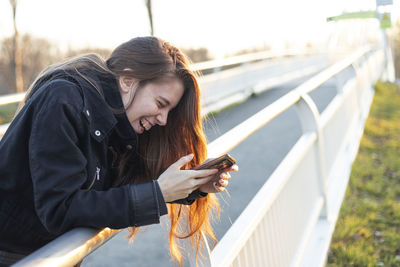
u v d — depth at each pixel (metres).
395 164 6.10
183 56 1.50
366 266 3.36
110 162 1.49
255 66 13.52
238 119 9.24
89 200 1.18
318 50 20.73
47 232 1.33
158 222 1.25
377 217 4.31
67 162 1.18
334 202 4.20
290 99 2.76
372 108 10.30
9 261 1.33
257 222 2.08
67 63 1.37
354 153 6.07
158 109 1.45
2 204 1.28
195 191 1.50
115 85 1.39
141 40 1.44
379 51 18.55
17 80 14.90
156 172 1.64
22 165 1.23
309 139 3.20
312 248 3.28
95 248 1.12
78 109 1.22
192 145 1.62
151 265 3.29
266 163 6.10
